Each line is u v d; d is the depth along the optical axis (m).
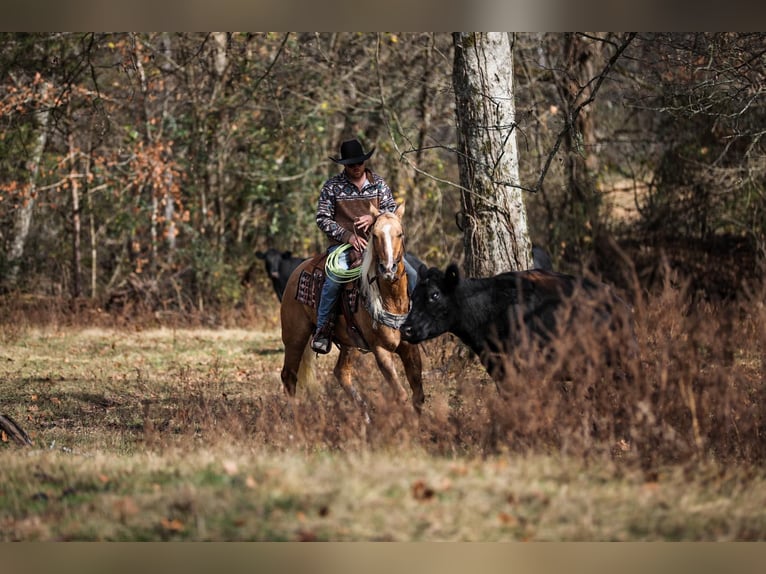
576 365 8.91
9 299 27.62
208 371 17.78
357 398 10.47
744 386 9.43
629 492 7.30
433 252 26.92
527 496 7.13
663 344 8.97
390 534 6.54
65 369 18.45
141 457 9.14
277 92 27.42
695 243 25.02
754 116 22.03
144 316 26.59
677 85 16.33
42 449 10.30
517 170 14.56
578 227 25.80
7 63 25.16
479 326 9.88
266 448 9.31
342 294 11.21
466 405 9.92
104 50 26.23
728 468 8.14
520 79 26.52
